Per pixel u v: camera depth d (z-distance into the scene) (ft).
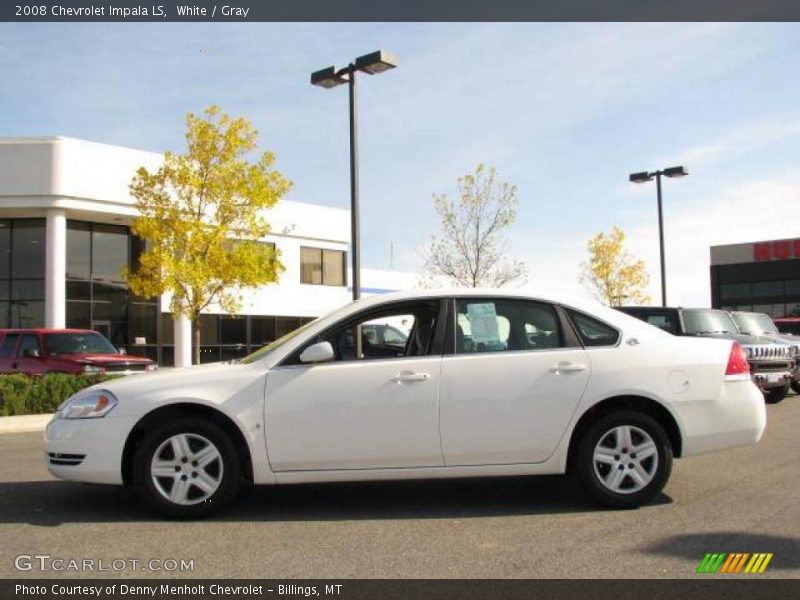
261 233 69.21
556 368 19.58
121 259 91.45
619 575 14.80
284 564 15.65
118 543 17.22
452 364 19.48
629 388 19.62
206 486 19.04
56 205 79.41
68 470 19.17
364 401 19.07
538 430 19.36
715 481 23.06
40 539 17.61
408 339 20.33
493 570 15.16
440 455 19.22
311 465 19.06
